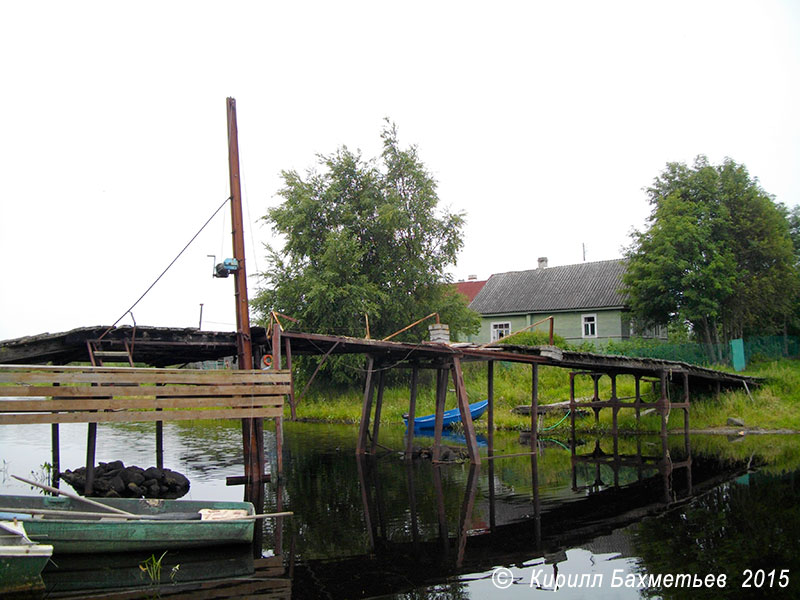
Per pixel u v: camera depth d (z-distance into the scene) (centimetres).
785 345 3350
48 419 1107
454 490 1318
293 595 713
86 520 809
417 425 2466
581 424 2312
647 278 2986
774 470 1445
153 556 820
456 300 3591
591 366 1822
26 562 674
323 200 3306
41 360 1516
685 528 970
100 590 720
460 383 1602
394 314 3284
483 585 746
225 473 1545
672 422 2259
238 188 1484
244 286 1466
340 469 1598
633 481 1394
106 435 2527
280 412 1376
